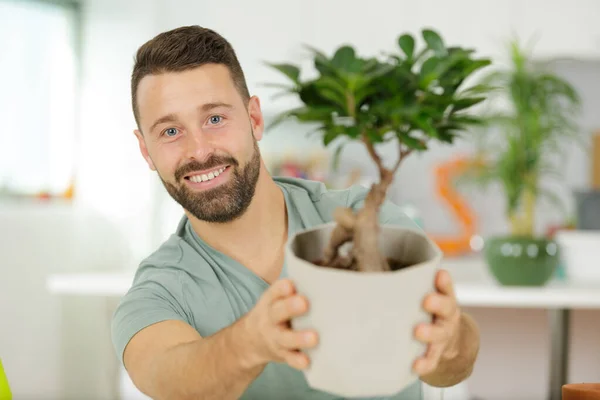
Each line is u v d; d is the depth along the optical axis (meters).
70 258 3.47
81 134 3.73
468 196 4.27
